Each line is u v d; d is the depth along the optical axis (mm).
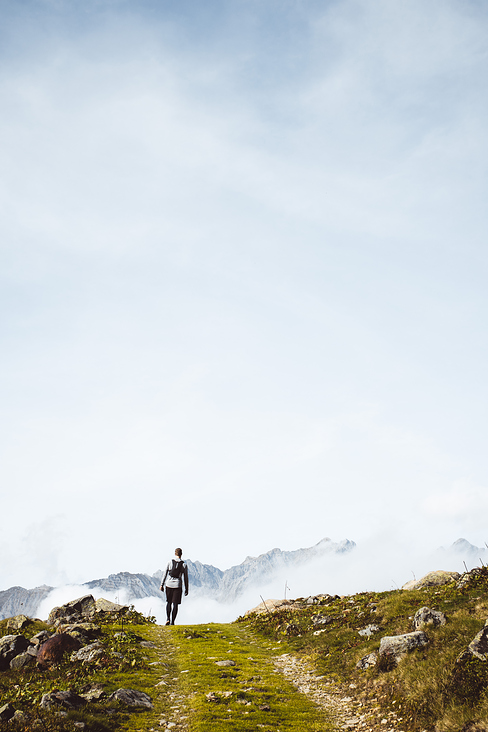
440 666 12172
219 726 10641
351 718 11938
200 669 15719
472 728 9414
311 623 22781
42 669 14953
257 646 21531
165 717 11336
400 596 20156
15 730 9430
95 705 11375
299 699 13328
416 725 10656
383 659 14219
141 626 24594
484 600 15555
